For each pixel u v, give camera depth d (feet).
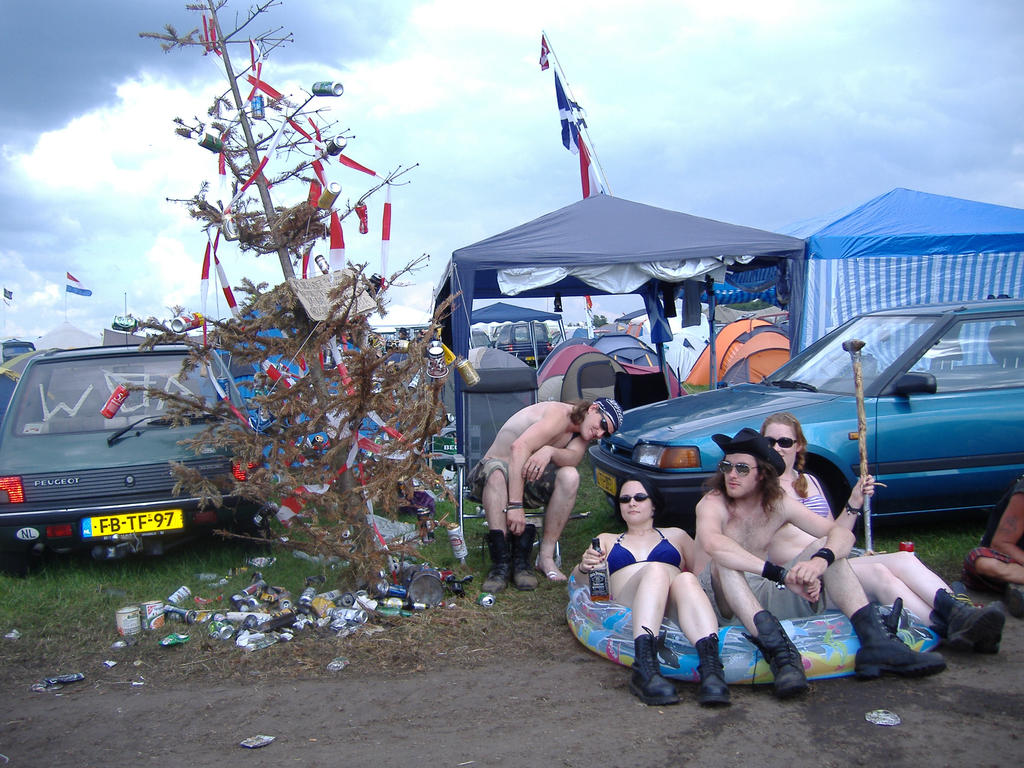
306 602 14.80
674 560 13.34
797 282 30.55
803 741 9.84
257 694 11.91
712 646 11.18
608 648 12.56
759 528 12.59
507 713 10.98
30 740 10.60
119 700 11.85
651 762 9.48
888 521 18.39
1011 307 18.75
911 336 18.67
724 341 56.08
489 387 22.08
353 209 15.08
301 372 15.11
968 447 17.46
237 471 16.92
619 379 37.60
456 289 27.43
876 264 30.73
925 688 11.12
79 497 16.61
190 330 14.65
